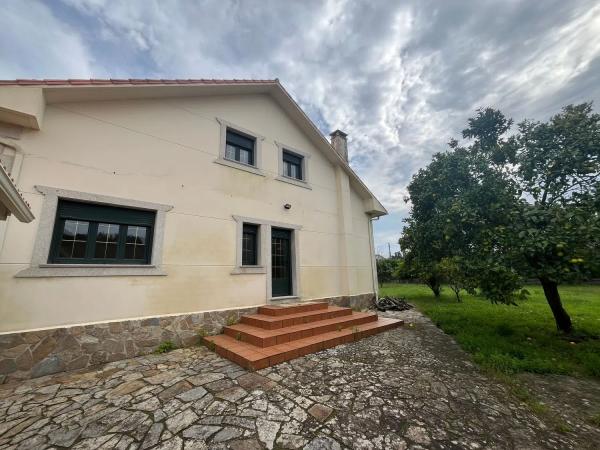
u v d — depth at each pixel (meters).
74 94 4.12
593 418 2.43
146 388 2.99
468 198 5.46
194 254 5.19
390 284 21.17
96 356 3.80
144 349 4.24
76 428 2.20
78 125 4.27
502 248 4.73
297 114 7.86
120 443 2.01
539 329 5.64
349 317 6.11
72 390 2.95
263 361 3.63
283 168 7.70
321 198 8.41
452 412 2.50
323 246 8.13
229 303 5.54
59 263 3.88
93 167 4.31
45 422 2.30
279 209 7.07
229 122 6.36
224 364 3.77
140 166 4.82
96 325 3.87
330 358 4.06
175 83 5.15
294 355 4.05
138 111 4.97
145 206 4.73
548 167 4.84
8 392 2.91
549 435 2.17
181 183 5.28
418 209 6.94
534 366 3.62
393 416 2.41
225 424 2.25
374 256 10.05
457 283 9.95
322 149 8.73
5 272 3.41
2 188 2.14
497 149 5.60
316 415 2.41
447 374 3.45
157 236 4.77
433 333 5.71
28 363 3.33
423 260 7.52
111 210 4.45
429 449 1.95
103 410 2.50
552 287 5.48
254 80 6.69
